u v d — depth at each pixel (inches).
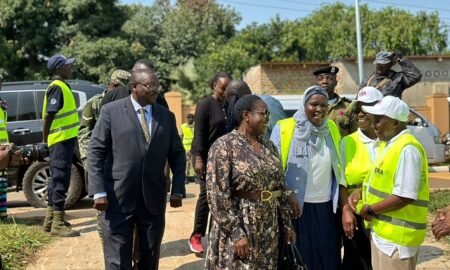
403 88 224.4
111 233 179.2
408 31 1299.2
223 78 230.1
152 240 183.3
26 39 1123.9
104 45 1110.4
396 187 152.1
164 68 1301.7
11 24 1123.9
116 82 228.4
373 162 171.3
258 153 161.2
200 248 241.1
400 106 154.7
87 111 231.6
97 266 230.7
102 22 1165.1
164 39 1348.4
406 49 1312.7
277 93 924.6
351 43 1343.5
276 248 165.0
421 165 152.9
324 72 217.9
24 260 236.8
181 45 1360.7
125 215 178.9
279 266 167.2
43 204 364.5
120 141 178.4
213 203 158.1
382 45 1317.7
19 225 286.5
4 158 142.6
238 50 1291.8
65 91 271.1
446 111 832.3
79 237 271.4
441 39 1323.8
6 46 1098.1
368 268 184.4
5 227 275.9
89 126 232.4
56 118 269.9
